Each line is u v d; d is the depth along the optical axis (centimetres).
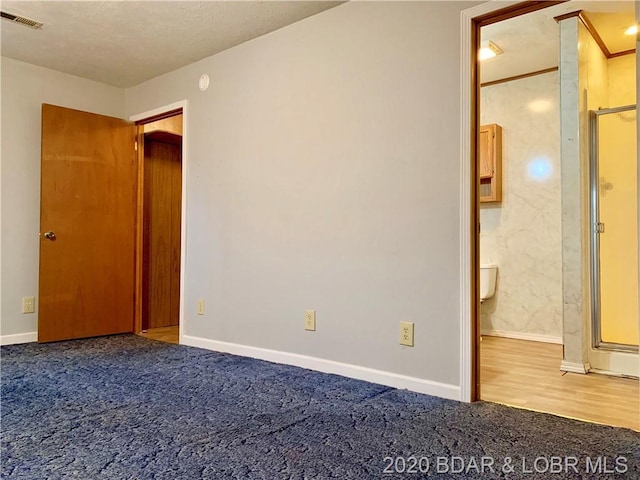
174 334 414
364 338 262
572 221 297
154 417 199
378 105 260
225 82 345
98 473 148
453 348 228
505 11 220
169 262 461
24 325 373
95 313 397
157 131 429
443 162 235
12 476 146
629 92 358
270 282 311
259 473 149
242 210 330
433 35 240
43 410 208
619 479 146
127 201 420
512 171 422
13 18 295
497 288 428
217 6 279
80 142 390
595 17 310
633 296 318
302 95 296
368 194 263
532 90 413
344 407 213
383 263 255
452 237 230
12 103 369
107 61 368
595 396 238
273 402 220
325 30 285
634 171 316
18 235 371
